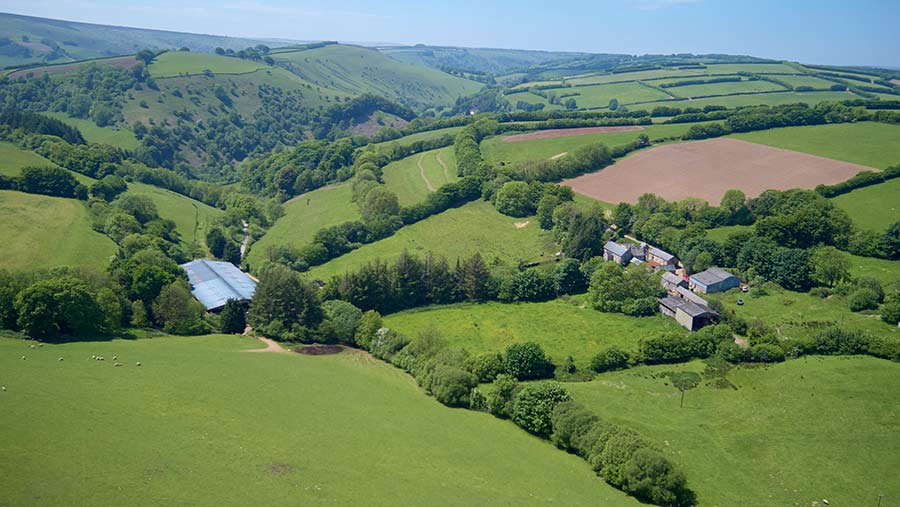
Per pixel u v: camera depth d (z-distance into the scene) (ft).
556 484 229.04
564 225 554.05
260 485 198.29
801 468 240.32
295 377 313.73
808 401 282.56
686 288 438.81
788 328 357.61
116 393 252.42
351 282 449.06
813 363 315.99
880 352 314.76
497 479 227.40
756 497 225.56
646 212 554.87
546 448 264.11
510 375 324.39
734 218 533.55
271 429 242.78
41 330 316.81
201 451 215.31
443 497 207.82
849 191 545.44
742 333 362.12
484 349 379.35
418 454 240.12
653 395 304.91
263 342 381.60
